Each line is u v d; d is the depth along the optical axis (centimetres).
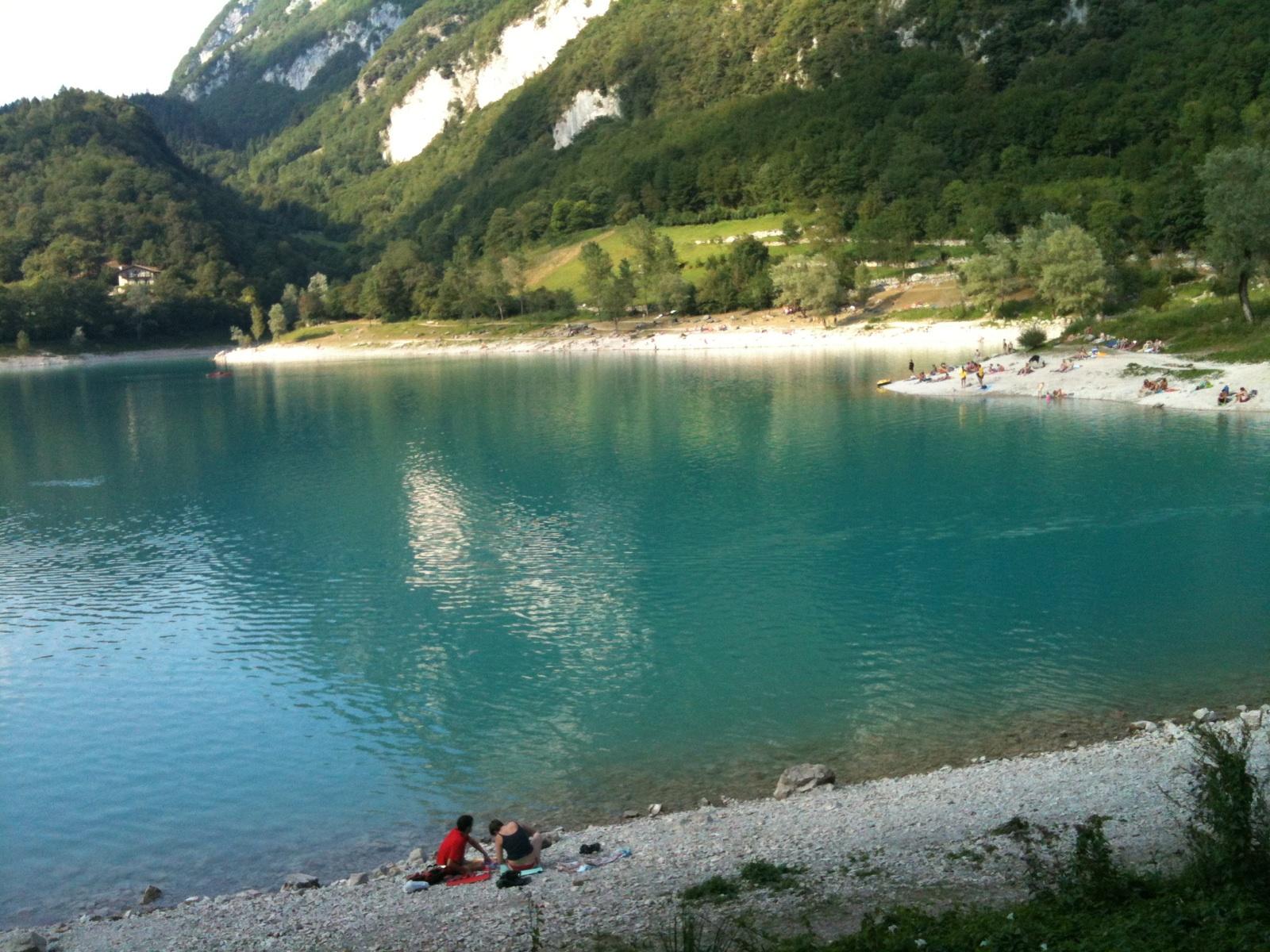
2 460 8906
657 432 8706
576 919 1719
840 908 1638
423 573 4812
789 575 4475
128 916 2097
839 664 3431
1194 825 1827
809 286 18050
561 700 3281
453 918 1798
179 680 3622
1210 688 3028
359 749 3005
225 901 2112
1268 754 2239
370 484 7062
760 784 2608
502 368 16888
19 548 5625
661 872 1938
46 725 3266
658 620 3997
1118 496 5531
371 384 15125
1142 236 16675
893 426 8331
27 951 1814
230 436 9938
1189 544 4609
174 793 2777
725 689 3281
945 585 4222
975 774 2411
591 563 4819
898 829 2048
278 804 2680
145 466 8300
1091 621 3691
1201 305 11650
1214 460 6281
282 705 3353
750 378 12669
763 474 6669
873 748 2773
